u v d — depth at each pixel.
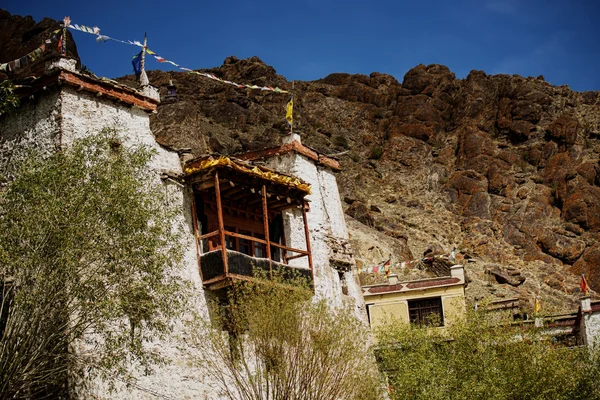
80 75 27.22
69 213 21.52
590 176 91.81
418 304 44.72
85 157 24.73
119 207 22.27
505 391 29.75
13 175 26.75
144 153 25.02
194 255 28.69
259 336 25.34
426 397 28.72
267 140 87.19
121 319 24.11
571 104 103.81
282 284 26.84
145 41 30.20
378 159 101.62
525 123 100.50
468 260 76.62
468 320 32.09
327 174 38.09
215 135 81.38
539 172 95.50
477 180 95.31
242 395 27.41
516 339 31.48
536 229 86.94
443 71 114.31
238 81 101.00
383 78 116.06
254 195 30.64
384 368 31.97
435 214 90.50
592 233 86.25
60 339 21.83
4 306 22.83
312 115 107.00
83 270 22.48
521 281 74.38
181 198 29.16
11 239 21.33
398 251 68.88
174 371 26.00
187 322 26.25
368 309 44.81
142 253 22.58
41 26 57.59
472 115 105.06
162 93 91.44
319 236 35.47
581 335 40.88
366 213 78.56
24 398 22.56
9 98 25.06
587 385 31.80
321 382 24.91
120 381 24.25
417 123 105.44
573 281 79.94
